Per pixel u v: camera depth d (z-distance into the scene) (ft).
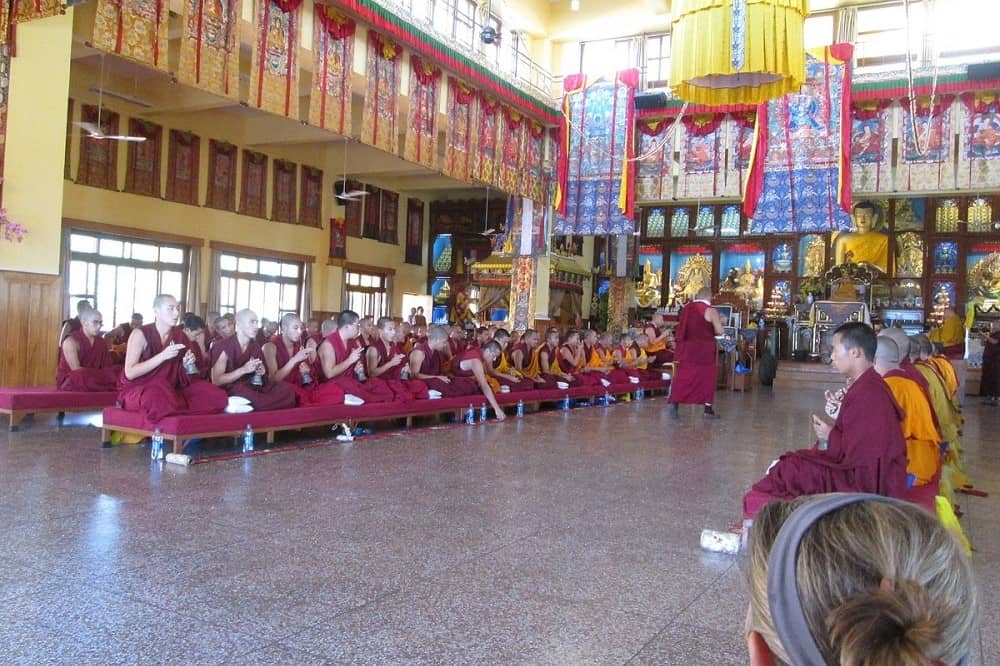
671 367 49.26
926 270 73.20
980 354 59.57
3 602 9.46
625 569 11.91
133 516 13.52
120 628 8.84
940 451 14.73
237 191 55.52
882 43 52.08
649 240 83.56
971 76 43.96
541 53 60.18
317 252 62.54
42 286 26.78
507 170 50.90
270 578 10.73
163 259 51.03
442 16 47.93
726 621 9.92
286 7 33.99
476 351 30.25
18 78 26.09
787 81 30.25
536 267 56.49
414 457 20.66
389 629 9.16
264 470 17.95
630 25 57.57
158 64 28.17
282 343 23.12
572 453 22.62
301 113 51.11
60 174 27.22
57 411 23.13
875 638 2.19
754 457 23.16
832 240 76.38
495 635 9.12
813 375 63.41
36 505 13.94
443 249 76.13
